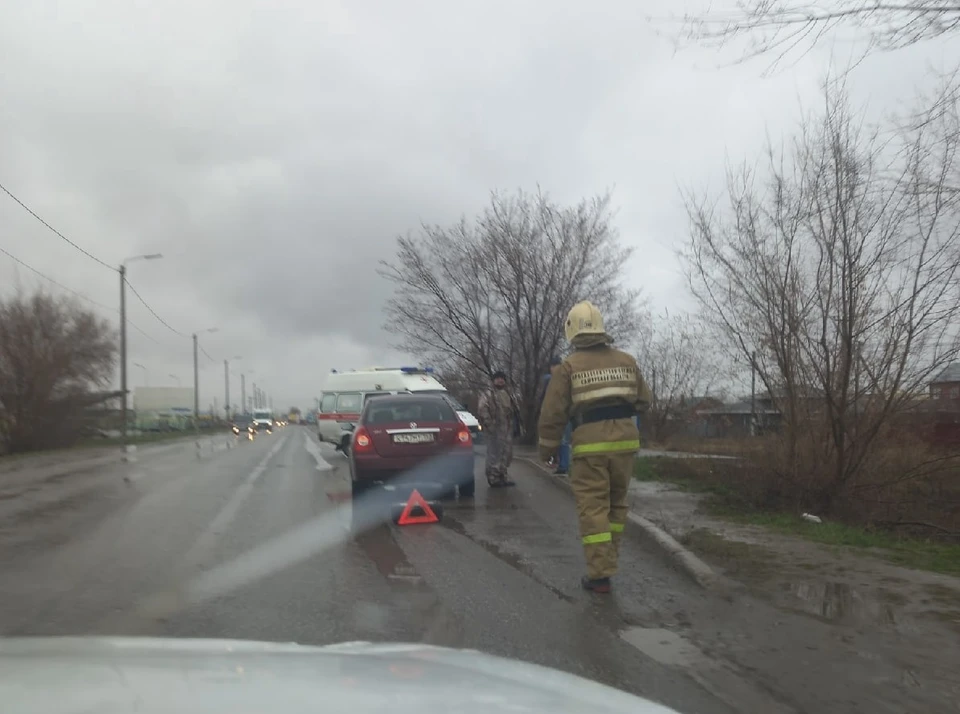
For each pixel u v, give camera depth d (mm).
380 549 8906
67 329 37125
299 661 2814
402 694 2352
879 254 9969
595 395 6906
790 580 6969
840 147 10109
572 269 23656
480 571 7789
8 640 3291
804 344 10625
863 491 10594
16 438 33469
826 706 4477
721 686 4766
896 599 6371
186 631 5812
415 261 24688
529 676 2885
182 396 74000
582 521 6965
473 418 23062
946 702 4508
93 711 2107
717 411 28516
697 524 9523
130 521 11039
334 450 28141
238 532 10078
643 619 6137
